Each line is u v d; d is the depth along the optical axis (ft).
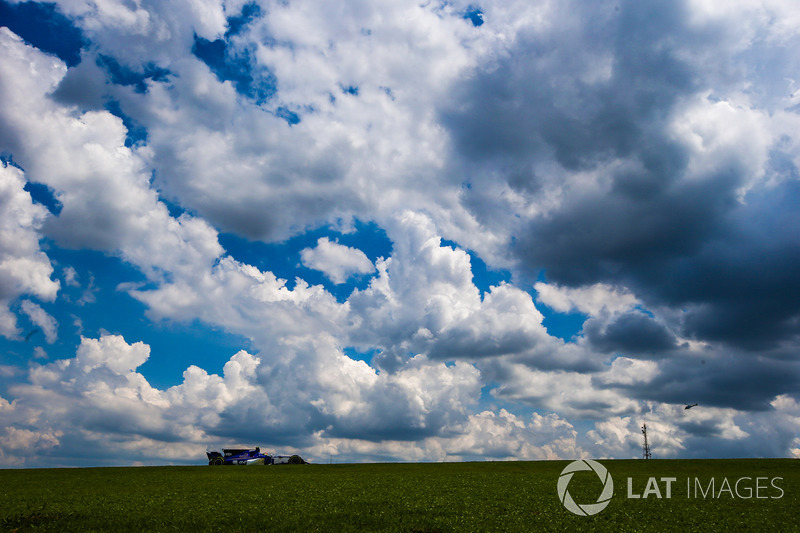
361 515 89.76
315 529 79.10
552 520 87.35
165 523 82.74
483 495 114.32
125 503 103.14
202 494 116.88
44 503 101.50
